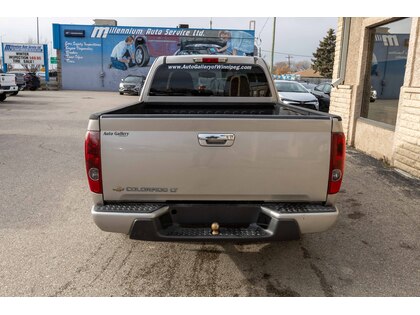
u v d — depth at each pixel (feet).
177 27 120.47
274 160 9.93
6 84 68.64
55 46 116.98
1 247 13.20
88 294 10.59
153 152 9.84
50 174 22.06
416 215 16.53
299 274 11.78
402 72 25.40
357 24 30.96
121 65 119.85
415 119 22.35
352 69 32.09
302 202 10.37
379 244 13.84
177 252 13.12
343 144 10.03
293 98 46.34
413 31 22.53
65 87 119.96
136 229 9.87
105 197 10.13
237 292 10.80
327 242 13.97
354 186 20.49
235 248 13.44
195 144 9.82
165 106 17.53
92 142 9.82
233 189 10.07
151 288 10.94
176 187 10.04
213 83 17.38
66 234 14.33
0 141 31.55
